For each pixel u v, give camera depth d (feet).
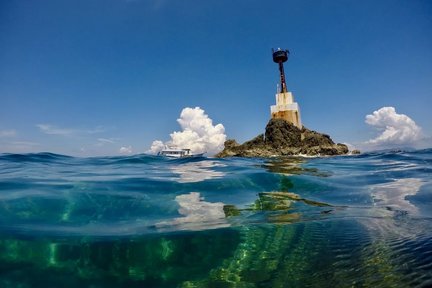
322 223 17.70
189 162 48.52
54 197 21.43
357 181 30.12
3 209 18.79
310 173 34.94
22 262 13.37
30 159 46.42
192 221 18.20
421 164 42.96
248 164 46.29
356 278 11.50
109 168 38.34
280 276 12.28
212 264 13.56
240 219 18.57
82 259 13.80
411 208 20.51
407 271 11.66
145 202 21.57
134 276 12.79
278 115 145.59
